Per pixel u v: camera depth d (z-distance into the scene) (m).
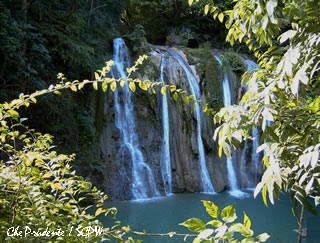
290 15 1.41
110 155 9.45
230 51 15.17
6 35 6.55
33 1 8.12
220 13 1.91
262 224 6.50
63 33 8.94
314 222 6.40
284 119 1.33
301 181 1.04
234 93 12.88
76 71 9.30
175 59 12.05
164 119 10.84
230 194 10.24
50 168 1.63
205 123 11.38
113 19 12.97
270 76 1.57
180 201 8.90
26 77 7.18
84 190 1.58
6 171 1.44
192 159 10.88
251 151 11.97
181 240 5.34
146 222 6.55
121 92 10.27
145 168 9.84
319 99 1.39
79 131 8.94
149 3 16.77
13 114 1.44
